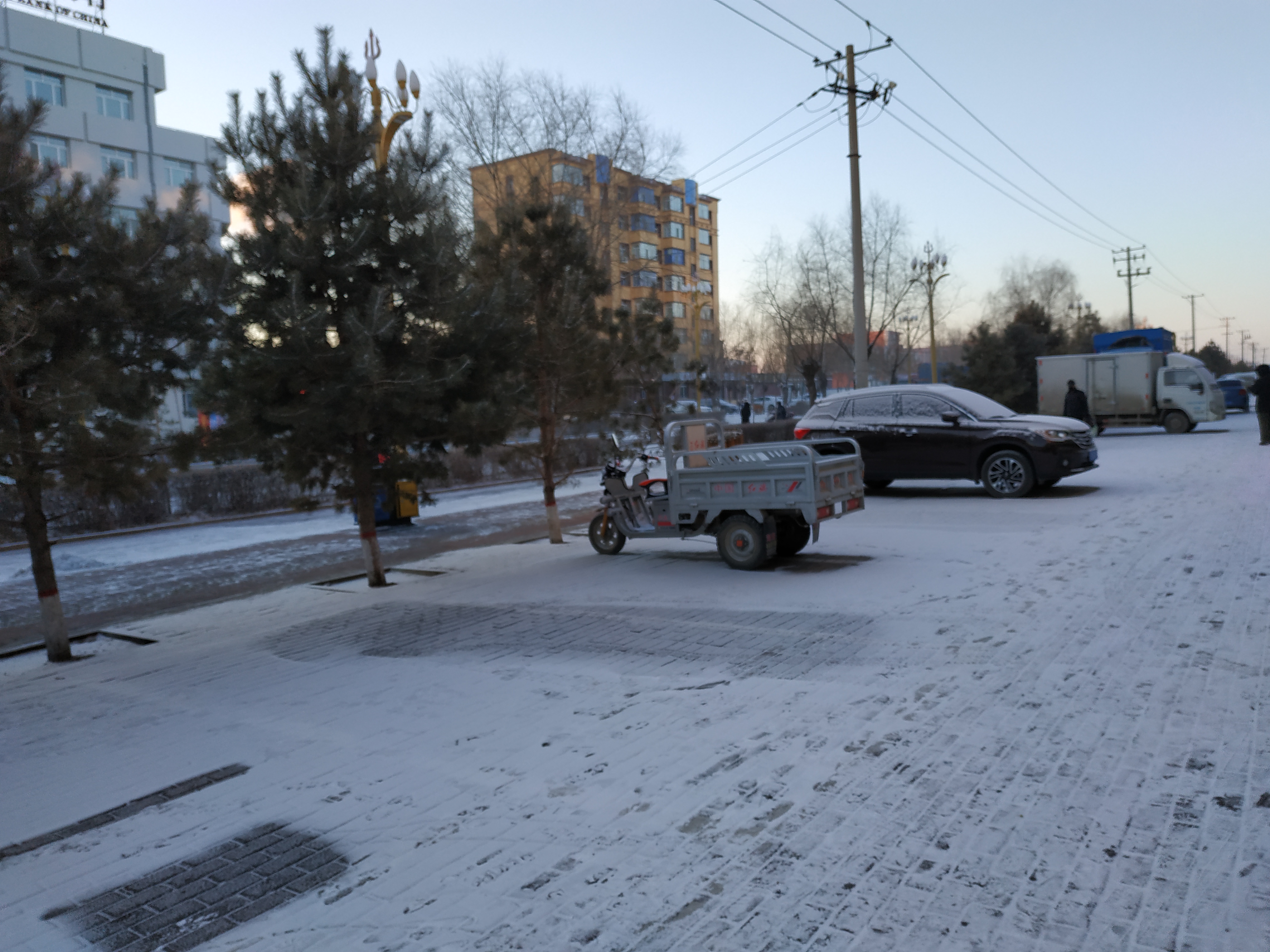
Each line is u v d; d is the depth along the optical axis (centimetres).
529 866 339
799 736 453
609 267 3650
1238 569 747
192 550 1486
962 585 781
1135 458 1906
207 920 320
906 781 390
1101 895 292
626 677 581
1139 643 567
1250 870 301
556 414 1272
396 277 927
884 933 279
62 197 723
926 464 1470
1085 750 410
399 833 378
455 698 562
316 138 925
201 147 4666
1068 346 4656
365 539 1059
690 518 985
